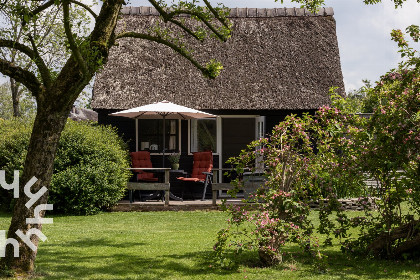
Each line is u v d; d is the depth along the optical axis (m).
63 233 9.88
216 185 13.80
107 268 6.96
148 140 16.08
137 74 16.41
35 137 6.30
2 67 6.29
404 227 7.54
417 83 7.30
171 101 15.74
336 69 17.17
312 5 10.79
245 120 18.89
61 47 14.77
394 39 7.45
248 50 17.47
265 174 7.44
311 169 7.39
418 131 7.00
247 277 6.45
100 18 6.55
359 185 7.87
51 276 6.39
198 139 16.34
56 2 5.21
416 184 7.11
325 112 7.65
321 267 6.80
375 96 7.79
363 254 7.79
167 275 6.60
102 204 13.19
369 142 7.38
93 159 13.24
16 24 6.51
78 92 6.32
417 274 6.60
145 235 9.70
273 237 7.03
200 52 17.25
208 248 8.38
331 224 7.86
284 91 16.19
